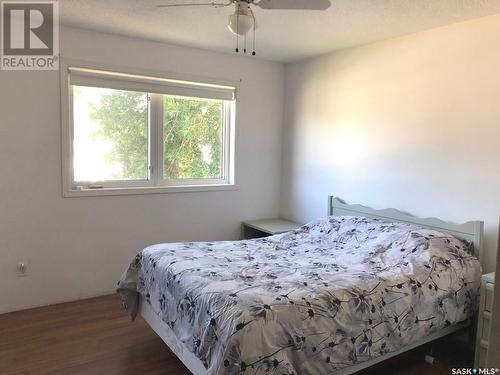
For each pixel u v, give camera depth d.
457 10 2.65
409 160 3.27
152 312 2.64
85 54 3.38
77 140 3.52
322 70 4.05
